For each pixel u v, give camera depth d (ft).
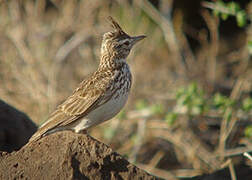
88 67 57.16
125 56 31.40
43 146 25.55
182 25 70.90
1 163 25.85
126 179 24.91
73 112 29.22
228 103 46.37
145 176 24.93
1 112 34.32
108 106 29.55
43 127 29.25
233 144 51.34
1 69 55.11
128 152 50.88
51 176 24.73
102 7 63.16
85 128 29.68
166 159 52.13
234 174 34.81
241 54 66.23
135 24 61.87
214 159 48.67
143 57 59.62
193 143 51.49
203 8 70.13
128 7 64.13
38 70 54.70
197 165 49.93
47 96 52.21
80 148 24.82
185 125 52.49
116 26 31.94
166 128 52.08
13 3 60.39
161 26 63.05
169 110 51.62
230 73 64.90
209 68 63.31
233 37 71.26
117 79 30.01
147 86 56.54
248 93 55.98
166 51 64.18
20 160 25.73
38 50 56.13
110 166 24.85
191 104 46.26
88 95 29.35
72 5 61.62
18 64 55.21
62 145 25.08
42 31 58.90
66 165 24.54
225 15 45.83
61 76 55.98
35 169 25.25
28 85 53.47
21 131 34.68
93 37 59.57
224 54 68.85
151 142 52.70
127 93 30.66
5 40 57.16
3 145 33.71
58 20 61.26
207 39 71.00
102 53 31.45
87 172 24.63
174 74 59.88
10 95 53.36
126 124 52.11
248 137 45.37
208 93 60.08
